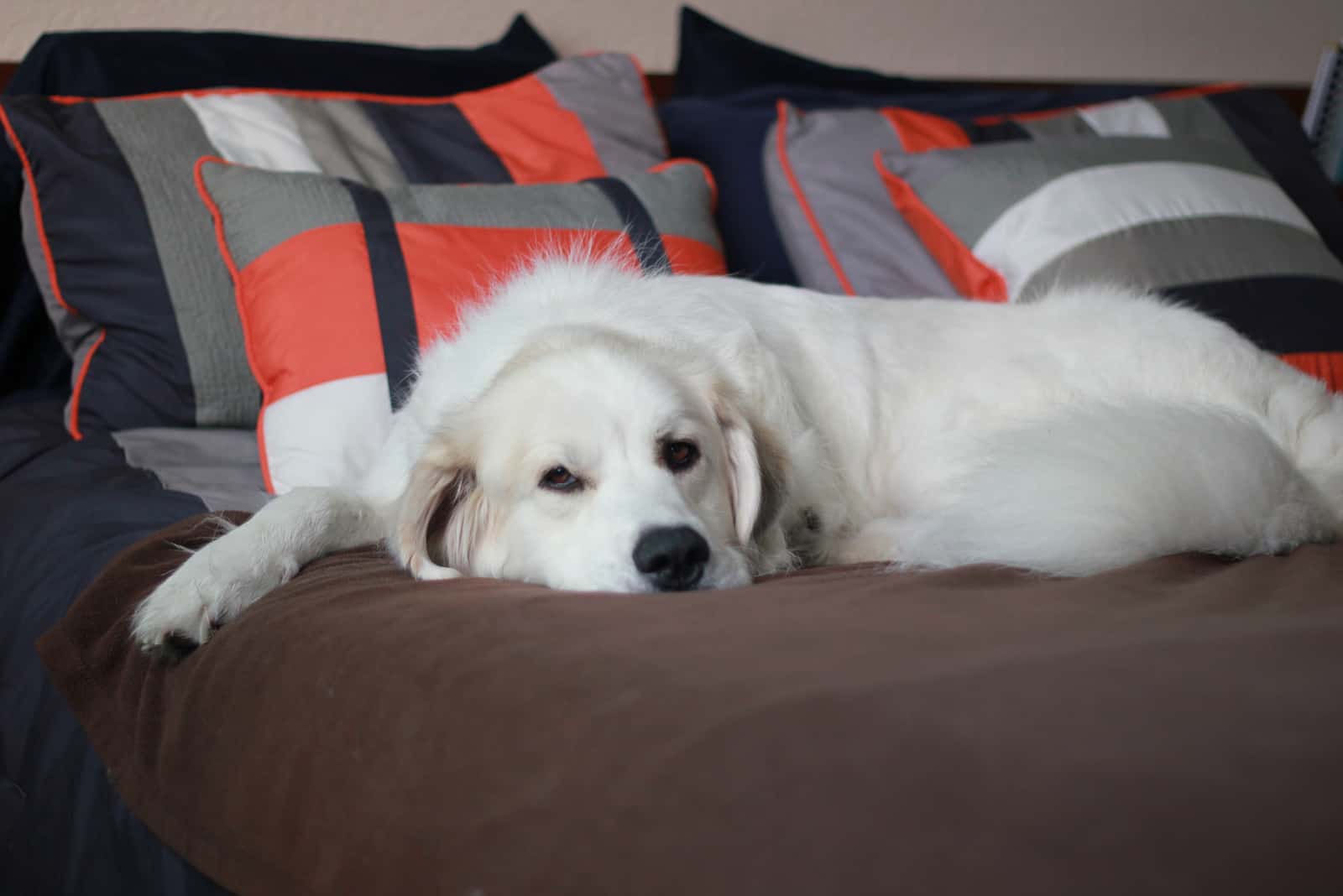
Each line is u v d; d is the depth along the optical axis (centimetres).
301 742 116
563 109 290
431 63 318
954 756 73
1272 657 86
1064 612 112
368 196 223
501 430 167
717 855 72
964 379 217
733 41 367
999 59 456
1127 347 215
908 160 285
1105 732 74
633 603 123
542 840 83
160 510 188
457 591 135
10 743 176
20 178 274
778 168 304
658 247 241
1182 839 63
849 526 202
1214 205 273
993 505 159
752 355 192
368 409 205
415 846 94
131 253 237
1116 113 330
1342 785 67
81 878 152
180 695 139
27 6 302
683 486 169
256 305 215
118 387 238
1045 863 63
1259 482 165
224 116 252
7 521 201
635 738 85
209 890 126
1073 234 262
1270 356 220
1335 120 464
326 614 131
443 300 213
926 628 103
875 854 67
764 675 90
